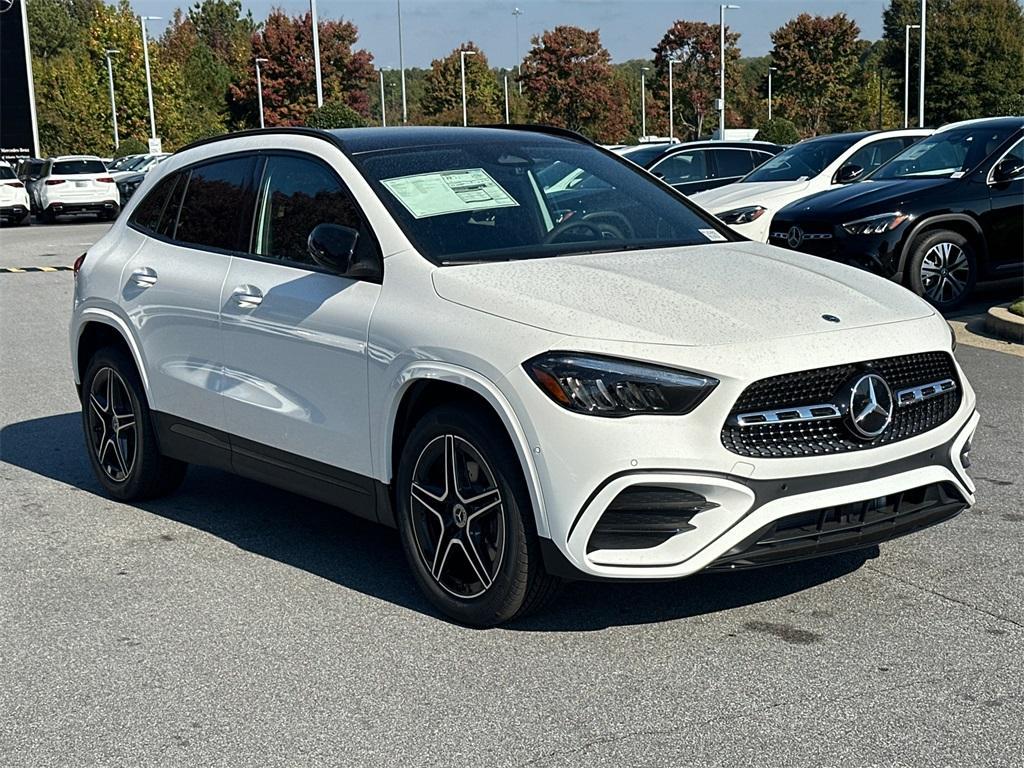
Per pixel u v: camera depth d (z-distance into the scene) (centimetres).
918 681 379
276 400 496
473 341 409
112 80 6391
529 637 422
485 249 461
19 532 563
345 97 7825
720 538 385
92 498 620
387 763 337
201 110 7756
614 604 449
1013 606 440
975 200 1077
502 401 398
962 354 917
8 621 453
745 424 386
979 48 7000
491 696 377
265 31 7650
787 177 1376
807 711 360
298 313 480
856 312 426
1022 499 571
